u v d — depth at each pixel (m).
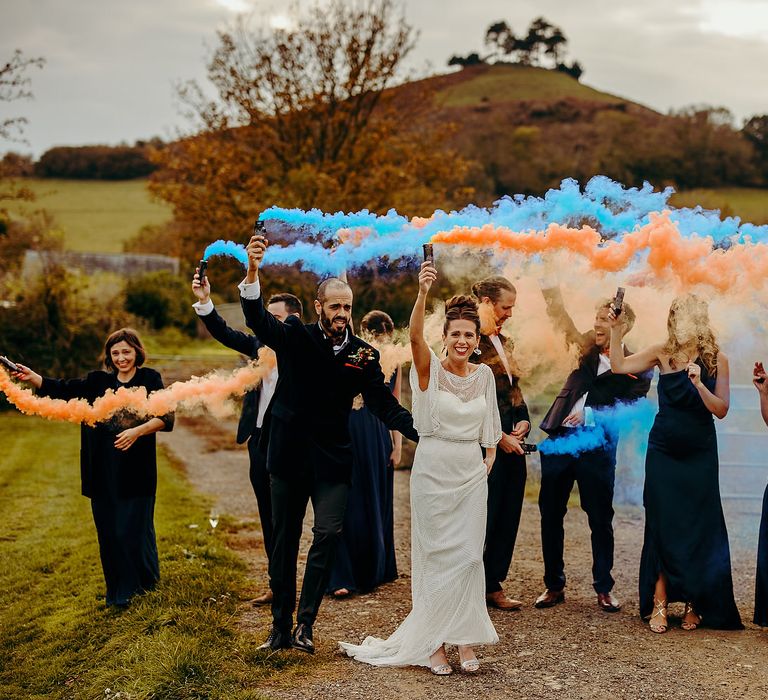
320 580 4.66
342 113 23.69
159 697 4.17
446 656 4.67
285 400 4.73
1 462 13.23
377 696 4.14
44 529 8.41
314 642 4.93
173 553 6.71
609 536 5.56
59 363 22.14
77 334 22.61
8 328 22.11
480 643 4.44
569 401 5.51
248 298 4.55
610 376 5.51
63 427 18.12
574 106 81.56
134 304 29.75
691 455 5.20
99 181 74.19
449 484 4.52
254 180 20.95
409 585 6.16
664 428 5.24
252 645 4.80
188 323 30.70
